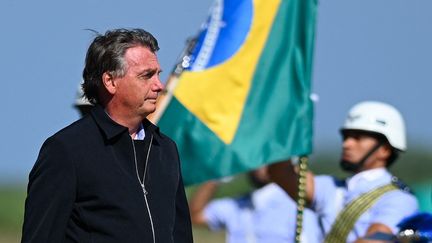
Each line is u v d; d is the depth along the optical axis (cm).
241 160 1328
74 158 1022
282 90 1348
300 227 1348
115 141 1043
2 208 5631
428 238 1237
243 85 1345
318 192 1430
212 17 1370
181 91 1335
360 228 1365
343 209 1384
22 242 1020
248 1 1367
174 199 1071
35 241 1009
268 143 1334
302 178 1346
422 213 1245
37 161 1030
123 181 1032
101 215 1023
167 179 1068
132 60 1038
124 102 1043
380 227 1345
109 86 1043
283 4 1365
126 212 1024
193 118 1331
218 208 1856
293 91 1348
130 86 1039
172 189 1070
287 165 1433
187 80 1340
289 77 1352
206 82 1341
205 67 1348
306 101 1344
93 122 1045
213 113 1335
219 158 1328
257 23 1362
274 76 1352
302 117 1341
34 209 1016
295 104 1344
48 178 1018
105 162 1030
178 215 1102
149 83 1046
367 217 1368
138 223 1027
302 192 1346
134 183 1038
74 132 1034
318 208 1434
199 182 1327
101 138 1039
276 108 1342
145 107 1046
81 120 1050
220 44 1358
